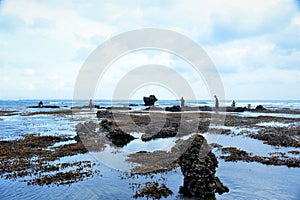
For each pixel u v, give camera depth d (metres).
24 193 11.22
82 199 10.58
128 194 11.10
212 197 10.58
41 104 95.56
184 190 11.53
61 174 13.76
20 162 16.34
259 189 11.44
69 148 20.66
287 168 14.79
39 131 31.06
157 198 10.66
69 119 45.97
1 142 23.31
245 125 34.66
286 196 10.65
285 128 30.88
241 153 18.36
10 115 57.16
